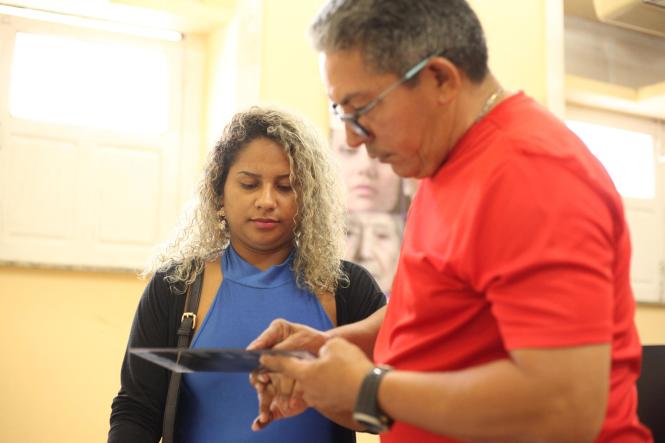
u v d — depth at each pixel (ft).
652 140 25.61
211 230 7.46
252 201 7.11
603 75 24.03
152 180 18.30
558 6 21.42
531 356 3.99
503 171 4.39
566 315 3.97
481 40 4.95
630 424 4.56
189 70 19.11
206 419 6.78
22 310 16.55
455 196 4.71
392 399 4.40
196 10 17.95
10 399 16.14
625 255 4.62
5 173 17.06
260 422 6.24
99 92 18.33
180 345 6.91
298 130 7.41
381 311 6.70
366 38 4.67
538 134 4.52
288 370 4.90
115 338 17.12
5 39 17.51
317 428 6.88
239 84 17.60
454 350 4.76
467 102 4.92
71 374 16.63
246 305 7.07
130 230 17.90
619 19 23.68
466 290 4.62
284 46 18.15
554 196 4.19
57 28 17.99
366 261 18.15
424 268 4.82
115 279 17.38
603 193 4.39
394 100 4.75
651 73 24.91
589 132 24.67
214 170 7.46
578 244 4.08
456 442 4.86
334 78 4.84
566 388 3.92
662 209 25.53
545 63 21.25
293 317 7.11
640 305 24.48
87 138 17.87
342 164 18.24
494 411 4.07
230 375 6.84
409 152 4.98
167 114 18.75
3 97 17.31
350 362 4.70
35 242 17.04
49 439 16.26
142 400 6.87
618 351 4.58
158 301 7.13
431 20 4.71
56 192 17.39
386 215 18.45
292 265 7.39
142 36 18.78
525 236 4.17
